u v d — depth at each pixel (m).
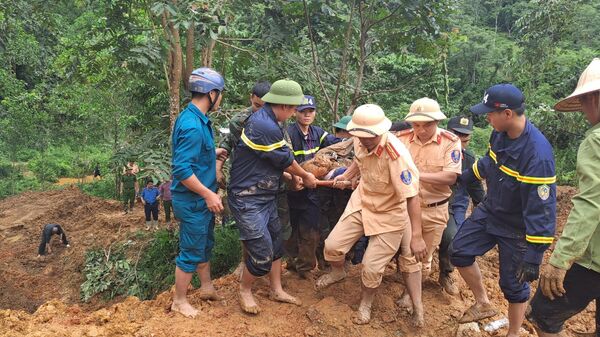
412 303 4.04
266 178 3.86
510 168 3.33
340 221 4.04
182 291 4.04
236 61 8.90
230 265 7.94
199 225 3.88
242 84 8.87
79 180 24.39
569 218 2.82
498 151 3.44
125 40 8.08
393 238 3.79
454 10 8.12
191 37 8.25
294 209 4.59
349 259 4.93
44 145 26.33
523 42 13.92
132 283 9.24
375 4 8.06
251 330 3.88
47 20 10.02
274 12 8.04
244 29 9.00
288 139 4.48
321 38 8.84
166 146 7.78
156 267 9.28
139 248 10.41
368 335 3.91
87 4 8.54
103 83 9.30
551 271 2.87
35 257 13.41
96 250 11.78
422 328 4.03
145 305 4.26
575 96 3.05
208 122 3.86
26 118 25.06
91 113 21.36
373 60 10.48
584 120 11.39
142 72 8.53
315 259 4.72
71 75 9.23
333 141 4.91
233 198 3.90
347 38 8.07
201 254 3.98
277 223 4.10
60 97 24.95
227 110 7.32
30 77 29.20
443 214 4.24
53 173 25.75
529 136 3.24
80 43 9.03
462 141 4.77
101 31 8.22
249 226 3.83
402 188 3.52
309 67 8.82
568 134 11.73
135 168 12.24
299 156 4.73
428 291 4.56
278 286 4.31
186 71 8.43
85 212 16.42
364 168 3.72
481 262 5.88
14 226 15.45
